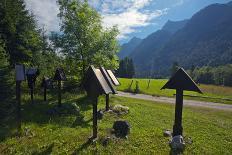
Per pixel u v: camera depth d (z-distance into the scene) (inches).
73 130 646.5
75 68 1572.3
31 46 1461.6
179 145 558.9
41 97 1163.3
